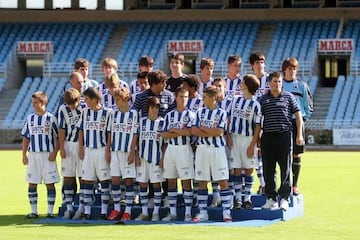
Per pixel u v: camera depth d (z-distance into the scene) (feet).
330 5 273.95
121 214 82.94
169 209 81.20
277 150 79.25
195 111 80.94
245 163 81.15
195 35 273.54
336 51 247.50
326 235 71.67
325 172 140.97
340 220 81.35
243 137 81.10
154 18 282.97
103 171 81.15
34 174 83.20
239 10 276.41
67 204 83.05
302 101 86.58
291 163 81.00
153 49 270.26
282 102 79.05
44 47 265.95
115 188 81.20
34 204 83.97
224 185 78.74
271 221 79.41
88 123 81.25
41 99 82.99
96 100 80.79
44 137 82.94
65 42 277.44
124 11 284.20
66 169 82.99
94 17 286.25
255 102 80.33
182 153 79.05
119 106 80.59
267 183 80.28
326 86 260.21
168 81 85.15
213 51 264.93
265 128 79.41
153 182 80.23
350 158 177.37
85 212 81.76
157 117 80.48
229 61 86.07
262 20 274.57
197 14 280.10
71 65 262.47
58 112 82.84
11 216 85.61
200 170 78.74
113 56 270.26
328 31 265.54
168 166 79.51
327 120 224.94
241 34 270.46
